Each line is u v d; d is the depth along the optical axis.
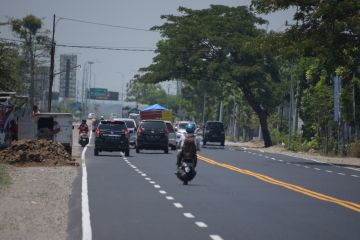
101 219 27.81
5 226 25.08
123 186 42.31
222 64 119.69
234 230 25.23
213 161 70.56
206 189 41.22
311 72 107.19
